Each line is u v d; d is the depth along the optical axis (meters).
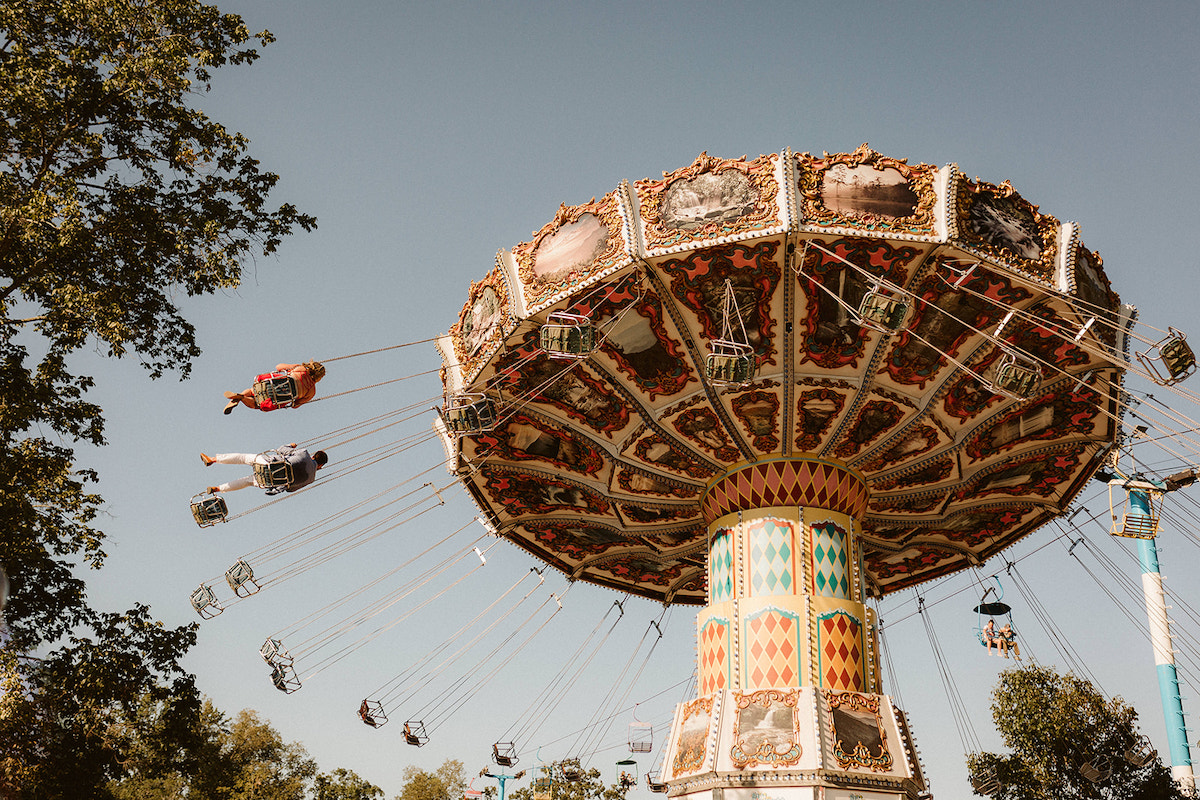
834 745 19.67
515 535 27.92
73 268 19.67
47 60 19.05
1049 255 18.31
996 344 19.36
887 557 28.66
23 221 18.23
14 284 19.53
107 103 19.62
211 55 20.25
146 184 20.69
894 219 17.59
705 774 19.94
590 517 26.67
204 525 19.16
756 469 23.16
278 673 22.12
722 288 19.08
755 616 21.83
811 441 22.86
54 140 19.55
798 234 17.67
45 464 20.06
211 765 58.38
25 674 9.08
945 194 17.55
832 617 21.73
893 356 20.53
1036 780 29.31
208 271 20.30
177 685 21.30
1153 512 20.78
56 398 20.16
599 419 22.80
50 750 20.02
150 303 20.56
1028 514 26.69
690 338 20.28
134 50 20.23
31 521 19.73
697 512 25.81
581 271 18.84
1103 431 22.84
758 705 20.52
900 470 23.86
